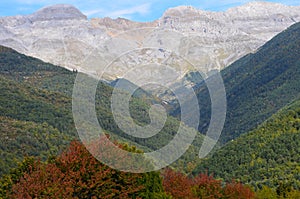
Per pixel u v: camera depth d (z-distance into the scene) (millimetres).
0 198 29000
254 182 70562
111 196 26422
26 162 32219
